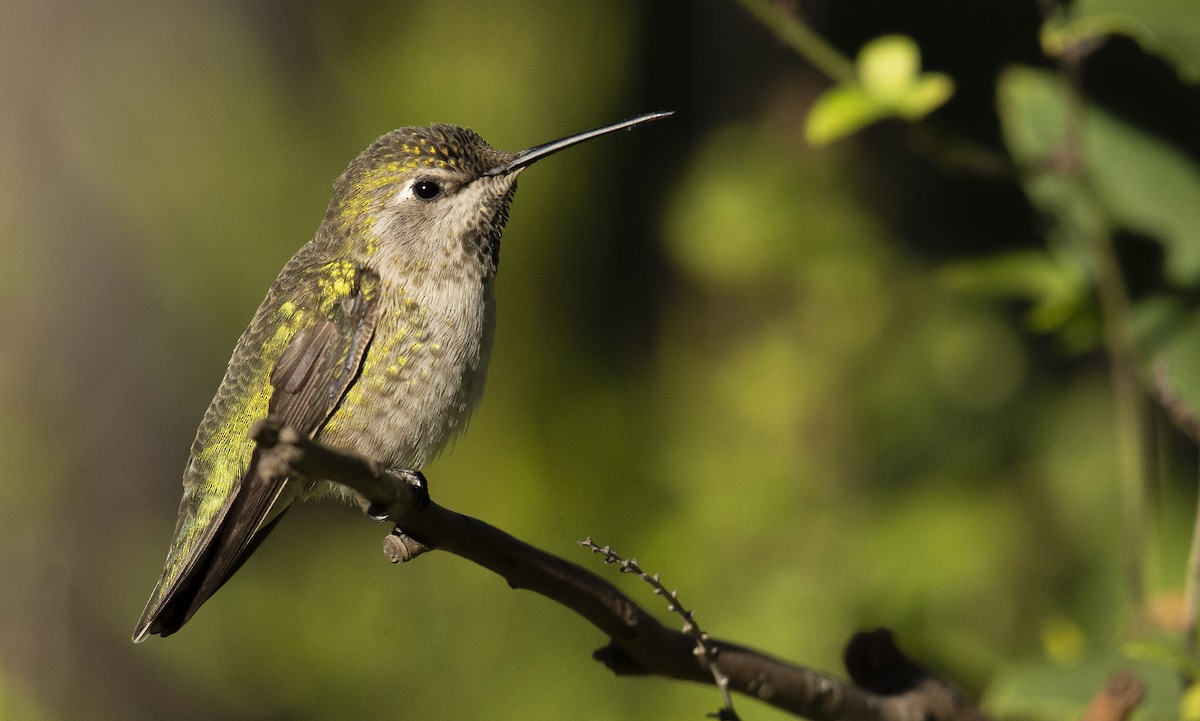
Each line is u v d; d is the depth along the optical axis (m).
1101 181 7.02
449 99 14.86
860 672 5.56
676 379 13.87
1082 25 5.86
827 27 13.00
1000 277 7.20
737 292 13.83
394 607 12.84
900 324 13.00
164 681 12.98
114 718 12.85
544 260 14.80
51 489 13.31
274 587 13.05
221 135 14.09
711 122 14.77
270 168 14.25
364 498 4.34
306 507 13.44
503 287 14.59
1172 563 10.80
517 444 13.59
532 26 15.13
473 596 12.84
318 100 14.80
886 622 10.96
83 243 13.56
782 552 12.23
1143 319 6.82
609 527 12.94
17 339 13.41
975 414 12.70
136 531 13.44
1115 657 5.91
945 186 13.20
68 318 13.50
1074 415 12.46
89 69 13.77
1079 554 11.71
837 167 13.28
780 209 12.92
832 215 12.98
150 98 13.96
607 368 14.35
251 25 14.50
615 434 13.45
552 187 14.91
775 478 12.56
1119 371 6.71
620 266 14.79
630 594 12.39
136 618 13.09
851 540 12.11
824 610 11.76
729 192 13.05
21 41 13.57
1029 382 12.72
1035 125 7.11
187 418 13.64
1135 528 6.75
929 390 12.81
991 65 12.37
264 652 12.79
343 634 12.78
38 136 13.62
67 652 13.06
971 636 10.41
